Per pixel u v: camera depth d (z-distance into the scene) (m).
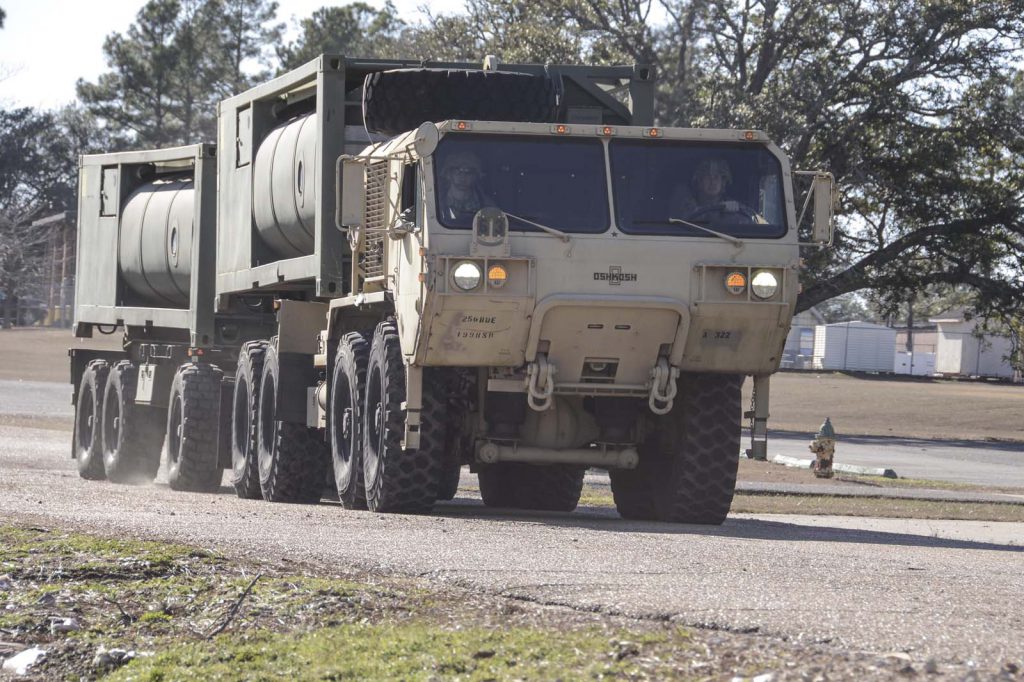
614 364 16.73
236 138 24.41
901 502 29.53
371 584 10.02
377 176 18.38
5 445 38.81
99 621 9.13
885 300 69.25
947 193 65.38
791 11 65.31
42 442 41.00
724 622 8.45
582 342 16.45
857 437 64.00
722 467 17.67
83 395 31.00
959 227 64.62
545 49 69.25
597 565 11.08
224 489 27.80
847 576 10.82
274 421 21.62
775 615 8.70
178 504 16.84
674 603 9.14
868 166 64.00
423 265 15.96
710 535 15.22
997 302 67.25
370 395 17.88
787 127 61.16
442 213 16.02
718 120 62.00
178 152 27.50
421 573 10.59
